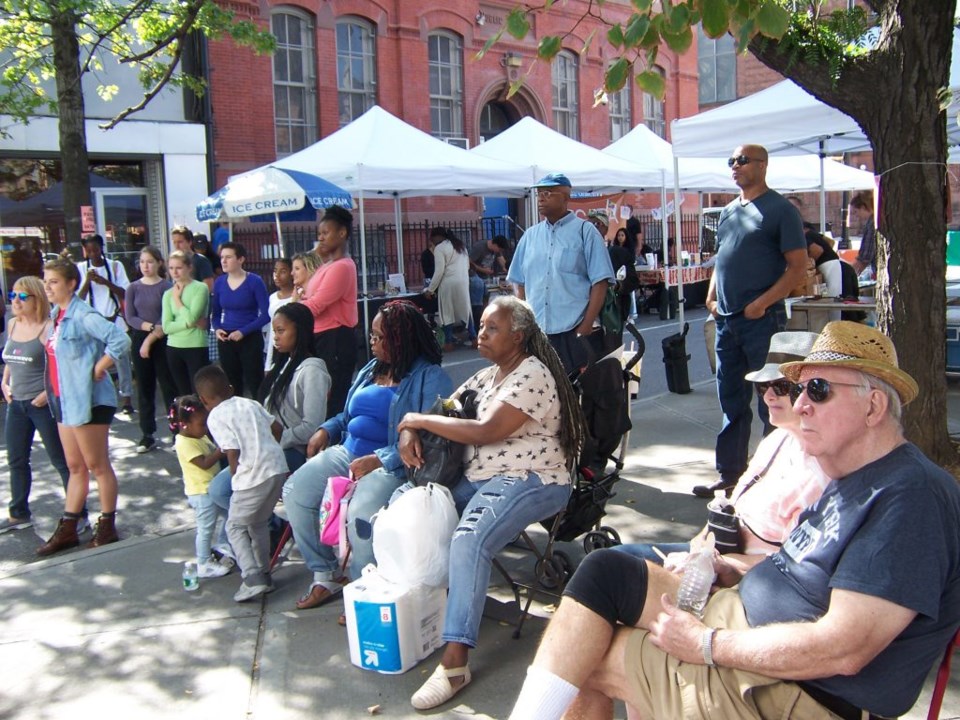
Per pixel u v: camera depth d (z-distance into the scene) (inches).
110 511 225.1
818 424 91.6
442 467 155.6
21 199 561.6
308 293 252.4
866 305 276.4
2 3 394.6
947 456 197.9
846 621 84.3
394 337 173.3
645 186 590.9
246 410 179.3
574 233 226.8
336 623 170.1
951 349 341.1
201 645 163.9
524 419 150.5
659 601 101.7
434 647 155.2
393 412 172.7
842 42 193.0
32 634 171.2
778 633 89.2
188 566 192.7
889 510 85.7
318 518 175.5
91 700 146.3
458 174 472.4
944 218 193.2
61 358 214.7
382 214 730.8
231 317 305.7
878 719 89.9
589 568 103.2
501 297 158.6
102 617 178.1
